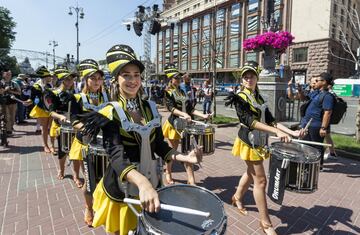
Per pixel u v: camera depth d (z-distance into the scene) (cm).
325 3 3494
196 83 3662
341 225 375
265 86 1129
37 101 695
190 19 5853
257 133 332
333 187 505
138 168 189
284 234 351
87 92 374
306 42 3706
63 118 434
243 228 360
